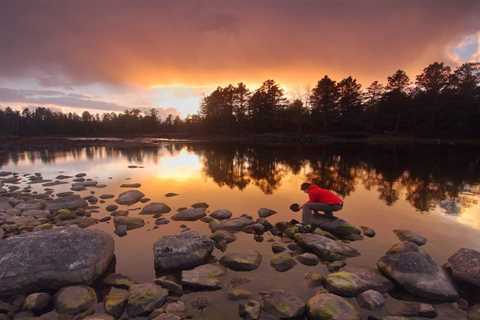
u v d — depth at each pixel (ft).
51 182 42.27
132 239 20.12
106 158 81.05
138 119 284.00
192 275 14.65
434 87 175.01
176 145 144.46
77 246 15.61
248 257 16.46
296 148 116.78
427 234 21.12
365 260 16.88
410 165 60.90
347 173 50.49
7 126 265.75
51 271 14.29
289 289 13.89
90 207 27.89
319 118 197.98
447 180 43.55
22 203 28.17
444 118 165.68
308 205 22.71
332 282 13.75
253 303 12.32
